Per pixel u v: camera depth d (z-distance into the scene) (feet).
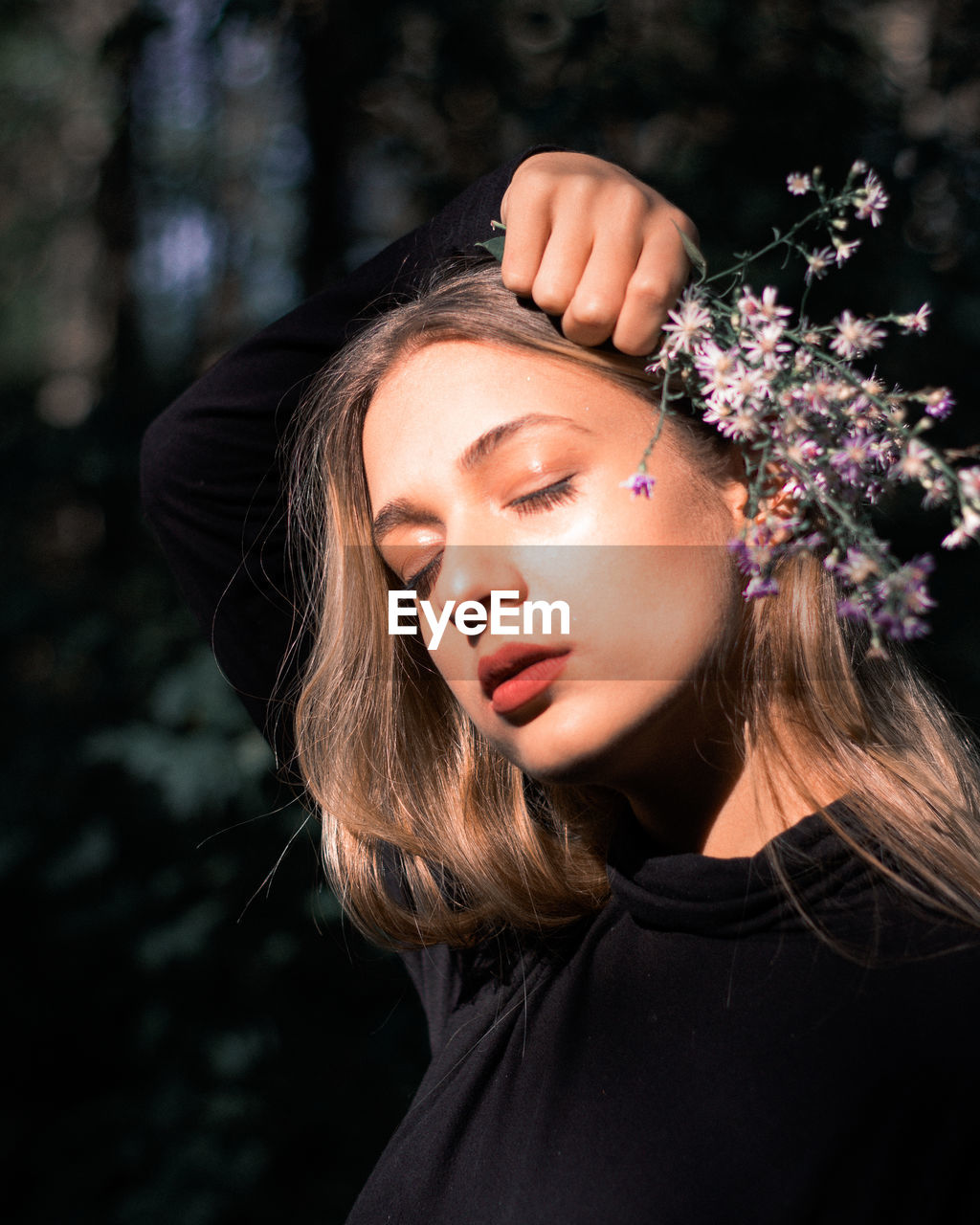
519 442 2.27
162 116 10.45
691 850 2.40
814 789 2.33
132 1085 7.73
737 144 7.32
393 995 7.54
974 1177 2.03
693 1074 2.21
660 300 2.24
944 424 6.63
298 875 7.25
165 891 7.36
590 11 7.72
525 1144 2.35
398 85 8.26
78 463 8.47
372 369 2.61
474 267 2.76
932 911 2.21
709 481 2.30
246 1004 7.39
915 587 2.02
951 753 2.56
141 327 11.06
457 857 2.78
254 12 7.75
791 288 6.64
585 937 2.55
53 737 7.83
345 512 2.83
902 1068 2.08
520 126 7.89
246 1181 6.89
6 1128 7.50
